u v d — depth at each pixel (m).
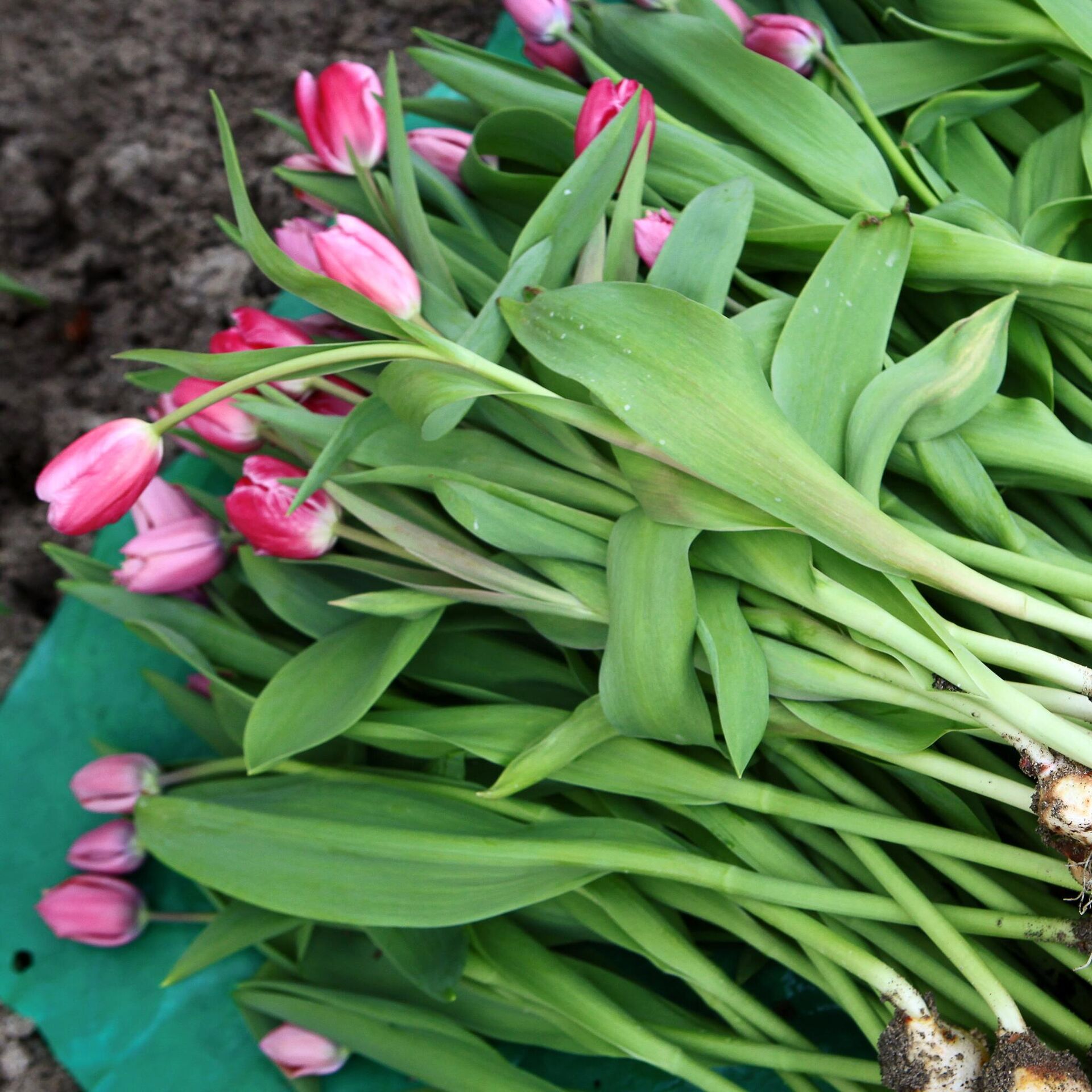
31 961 0.92
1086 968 0.66
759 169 0.81
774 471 0.62
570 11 0.86
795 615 0.67
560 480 0.71
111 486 0.66
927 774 0.68
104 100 1.28
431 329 0.74
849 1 0.90
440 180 0.84
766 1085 0.79
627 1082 0.81
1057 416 0.77
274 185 1.25
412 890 0.70
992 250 0.71
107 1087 0.87
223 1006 0.89
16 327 1.22
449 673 0.79
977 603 0.69
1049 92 0.85
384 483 0.74
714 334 0.63
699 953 0.73
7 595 1.12
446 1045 0.76
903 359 0.71
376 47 1.28
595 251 0.73
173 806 0.73
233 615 0.87
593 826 0.71
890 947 0.70
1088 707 0.64
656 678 0.66
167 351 0.65
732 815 0.72
